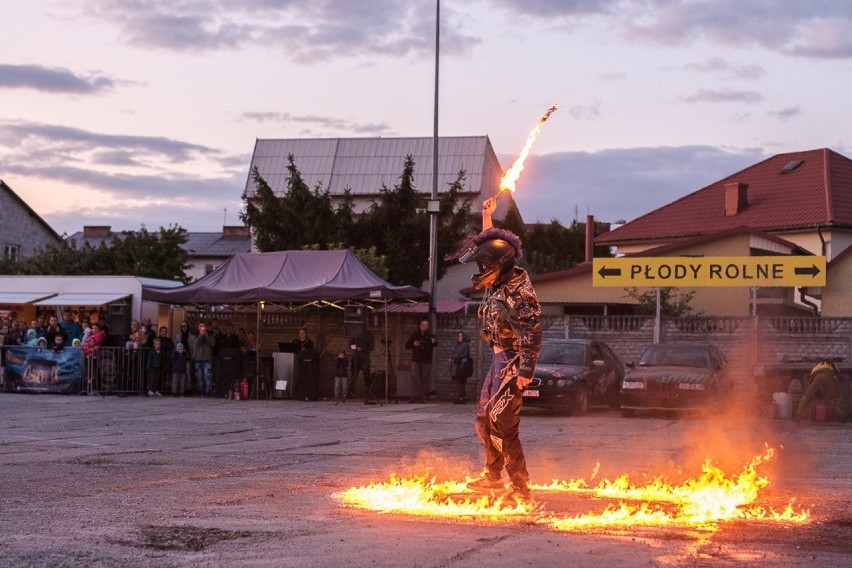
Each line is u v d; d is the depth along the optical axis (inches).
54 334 1076.5
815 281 957.8
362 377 1064.2
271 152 2714.1
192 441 558.6
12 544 227.3
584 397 881.5
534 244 2383.1
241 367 1026.7
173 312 1154.0
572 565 202.1
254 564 203.8
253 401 982.4
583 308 1384.1
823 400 808.3
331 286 972.6
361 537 232.8
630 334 1028.5
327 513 273.4
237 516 268.5
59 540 232.2
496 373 294.8
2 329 1113.4
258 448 519.8
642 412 932.0
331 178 2620.6
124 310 1094.4
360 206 2566.4
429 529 244.7
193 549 220.5
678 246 1382.9
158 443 543.5
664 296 1261.1
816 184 1683.1
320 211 1733.5
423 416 800.3
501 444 293.4
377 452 501.7
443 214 1779.0
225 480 369.4
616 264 1003.9
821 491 347.3
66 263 1811.0
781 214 1635.1
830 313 1270.9
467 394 1048.2
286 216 1732.3
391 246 1705.2
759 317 993.5
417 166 2600.9
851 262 1267.2
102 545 225.8
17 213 2246.6
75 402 914.1
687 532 245.9
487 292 299.3
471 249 297.1
